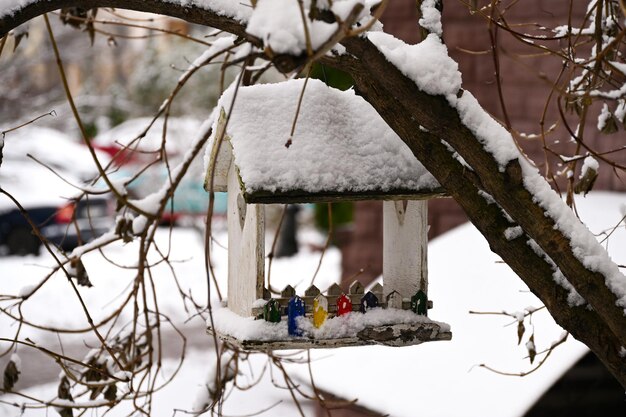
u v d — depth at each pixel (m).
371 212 11.62
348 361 7.76
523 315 4.87
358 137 4.90
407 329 4.93
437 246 8.77
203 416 9.98
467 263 8.29
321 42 3.28
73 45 16.34
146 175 18.45
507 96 10.12
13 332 14.00
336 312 4.92
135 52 22.55
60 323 14.67
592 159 5.14
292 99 4.94
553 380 6.45
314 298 4.89
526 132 9.93
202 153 18.41
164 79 20.08
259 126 4.77
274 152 4.67
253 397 10.55
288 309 4.83
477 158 3.97
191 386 11.30
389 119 4.23
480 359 7.01
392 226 5.20
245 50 3.84
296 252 21.16
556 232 3.90
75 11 6.22
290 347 4.78
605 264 3.88
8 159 19.61
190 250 20.05
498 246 4.17
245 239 5.11
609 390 6.62
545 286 4.11
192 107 19.39
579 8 9.47
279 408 10.16
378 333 4.87
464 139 3.97
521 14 9.90
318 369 7.80
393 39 4.18
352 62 4.05
